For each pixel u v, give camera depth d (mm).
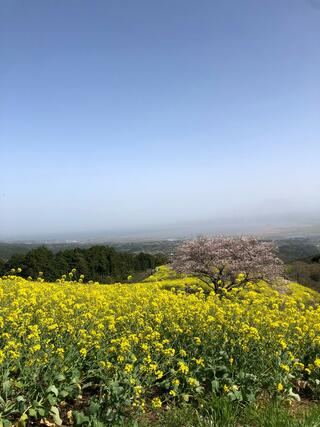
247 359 6398
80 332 6090
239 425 5242
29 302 7539
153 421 5363
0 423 4602
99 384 5703
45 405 5102
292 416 5355
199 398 5730
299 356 6980
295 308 8844
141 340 6457
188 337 7012
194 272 19062
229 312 7758
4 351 5297
